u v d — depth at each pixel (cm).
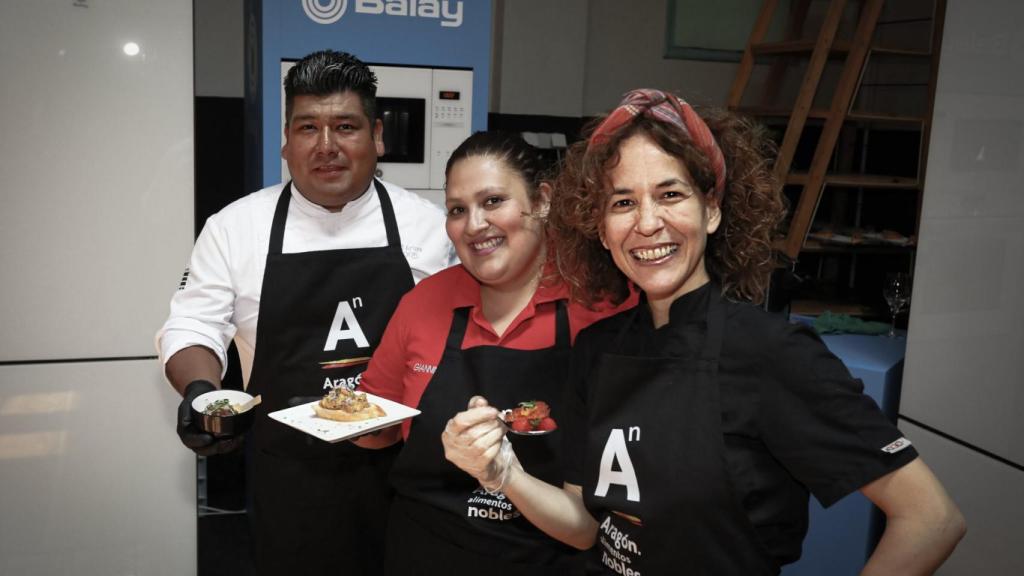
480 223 145
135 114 237
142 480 250
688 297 122
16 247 233
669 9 502
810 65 388
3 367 236
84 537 249
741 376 114
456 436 125
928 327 236
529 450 147
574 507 135
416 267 210
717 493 113
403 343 163
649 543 118
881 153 468
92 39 231
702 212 117
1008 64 206
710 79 519
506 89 478
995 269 212
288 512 199
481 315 154
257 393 201
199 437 156
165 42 236
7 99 227
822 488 110
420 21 295
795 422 111
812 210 385
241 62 447
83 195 236
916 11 457
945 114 227
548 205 148
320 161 191
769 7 429
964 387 224
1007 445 211
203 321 194
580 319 149
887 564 106
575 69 488
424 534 153
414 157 304
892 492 108
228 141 450
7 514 242
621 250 119
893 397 276
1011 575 211
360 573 204
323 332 200
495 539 147
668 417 117
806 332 114
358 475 198
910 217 442
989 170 212
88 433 245
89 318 241
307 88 189
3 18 224
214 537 344
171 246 244
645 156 114
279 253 198
